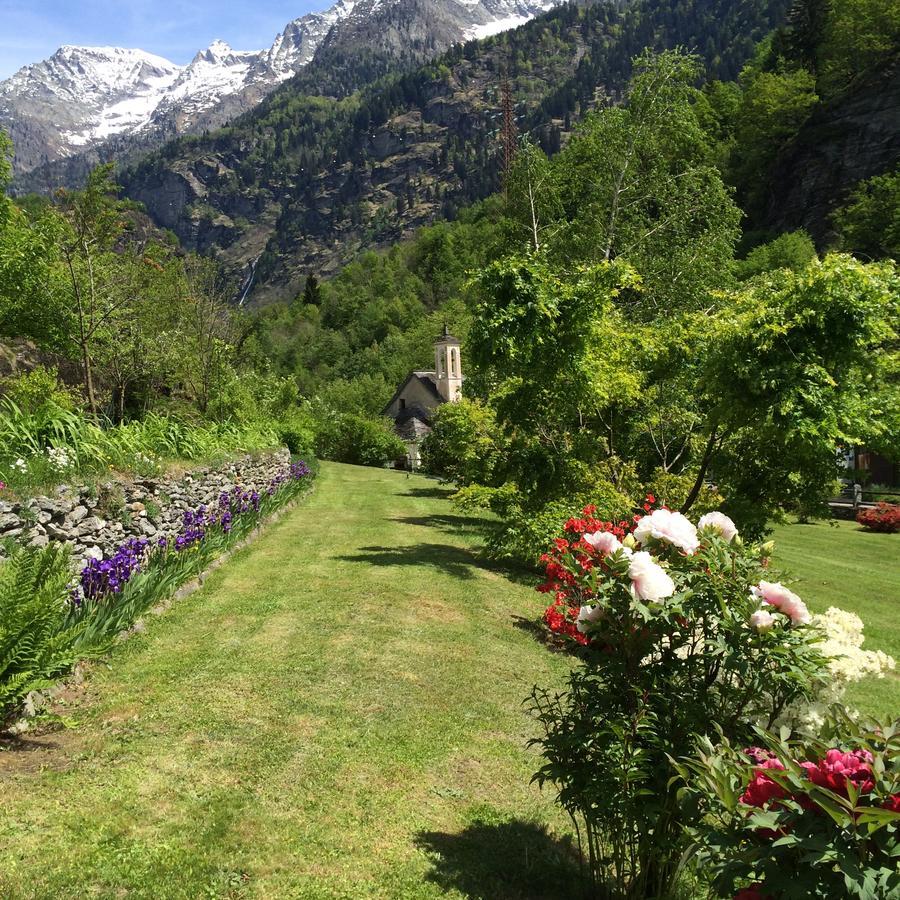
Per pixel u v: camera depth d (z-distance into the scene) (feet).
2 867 11.44
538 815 15.74
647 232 79.97
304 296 446.60
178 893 11.37
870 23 232.53
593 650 11.91
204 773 15.35
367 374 260.21
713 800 8.94
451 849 13.79
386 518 57.93
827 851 6.91
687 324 42.55
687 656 11.90
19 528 19.67
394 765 16.81
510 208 88.99
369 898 11.93
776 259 185.06
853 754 7.60
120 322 65.87
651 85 79.97
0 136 73.56
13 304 62.08
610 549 11.71
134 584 23.91
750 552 11.70
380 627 27.22
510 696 22.07
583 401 43.29
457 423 62.23
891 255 175.11
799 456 36.06
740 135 261.03
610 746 10.89
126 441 30.07
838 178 229.04
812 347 34.37
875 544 75.77
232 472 43.60
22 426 24.08
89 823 12.99
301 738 17.52
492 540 41.37
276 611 28.22
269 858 12.63
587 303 41.70
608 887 12.01
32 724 16.53
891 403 37.01
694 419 43.50
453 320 261.85
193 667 21.40
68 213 59.88
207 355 72.64
